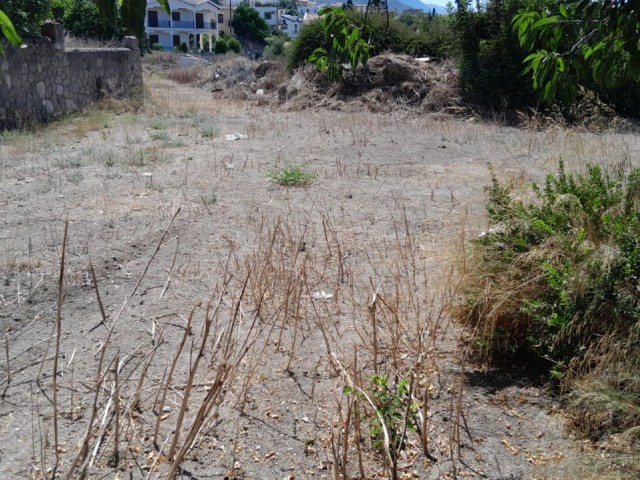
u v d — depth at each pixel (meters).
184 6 48.22
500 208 4.12
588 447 2.84
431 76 16.73
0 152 9.23
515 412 3.13
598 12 3.00
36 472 2.65
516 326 3.54
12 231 5.66
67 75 13.12
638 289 3.23
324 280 4.63
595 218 3.84
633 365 3.02
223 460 2.78
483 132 12.29
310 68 17.92
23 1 11.91
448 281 3.88
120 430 2.90
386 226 6.04
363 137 11.46
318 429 2.99
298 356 3.63
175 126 12.23
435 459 2.79
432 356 3.39
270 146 10.43
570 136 10.58
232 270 4.82
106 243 5.38
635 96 13.73
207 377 3.38
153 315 4.11
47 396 3.21
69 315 4.10
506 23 14.95
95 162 8.70
